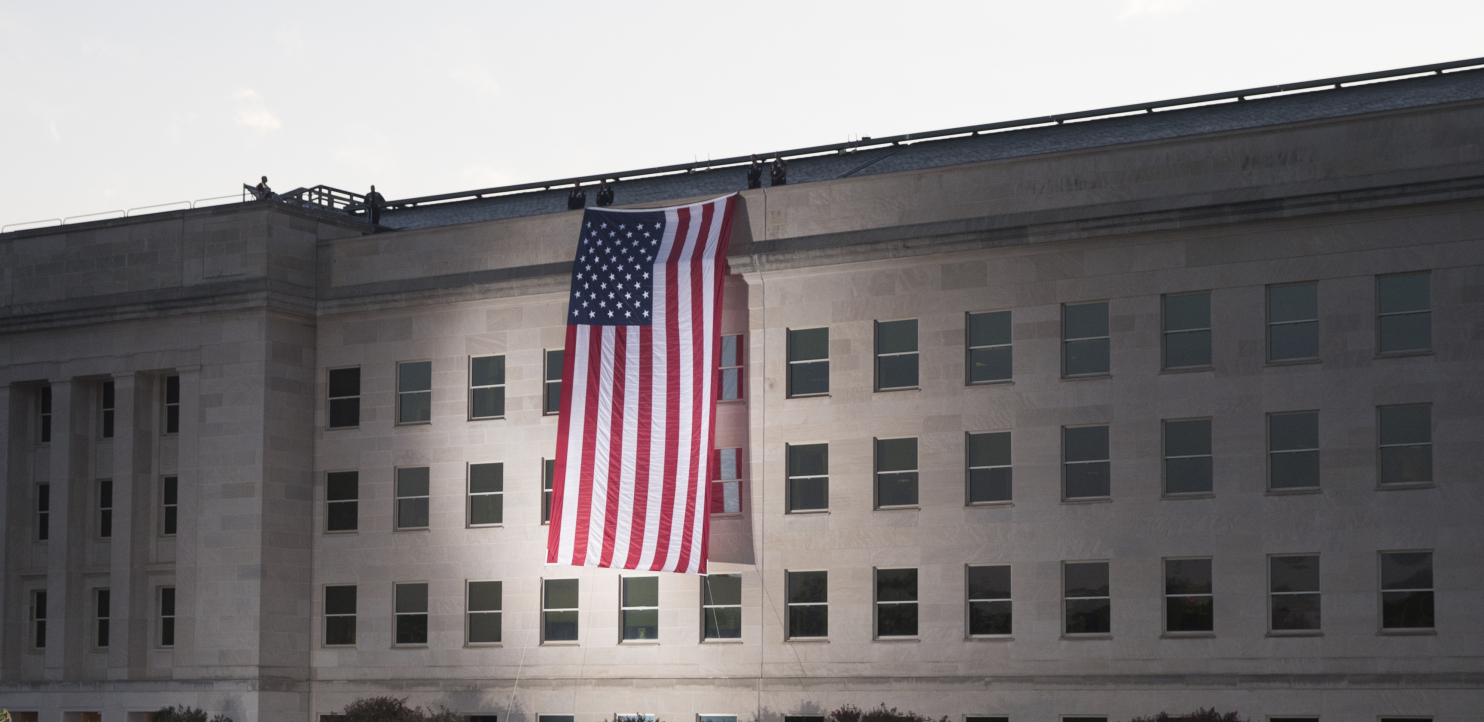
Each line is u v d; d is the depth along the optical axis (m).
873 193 69.19
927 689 65.94
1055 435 65.31
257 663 74.88
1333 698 60.09
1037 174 66.62
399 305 77.00
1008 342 66.62
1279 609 61.53
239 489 76.38
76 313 80.50
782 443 69.69
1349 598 60.41
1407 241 60.72
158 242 80.38
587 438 69.94
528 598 73.62
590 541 69.19
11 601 81.62
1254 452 62.28
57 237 83.00
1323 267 61.88
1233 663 61.72
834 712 66.12
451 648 74.69
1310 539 61.16
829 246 69.00
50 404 83.19
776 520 69.38
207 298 77.56
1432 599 59.38
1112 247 65.06
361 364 78.12
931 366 67.44
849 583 67.88
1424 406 60.28
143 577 79.19
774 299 70.50
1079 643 64.06
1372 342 61.00
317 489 78.19
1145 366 64.19
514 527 74.25
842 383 68.88
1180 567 63.12
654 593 71.62
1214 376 63.12
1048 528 65.00
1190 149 64.25
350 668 76.38
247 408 76.75
